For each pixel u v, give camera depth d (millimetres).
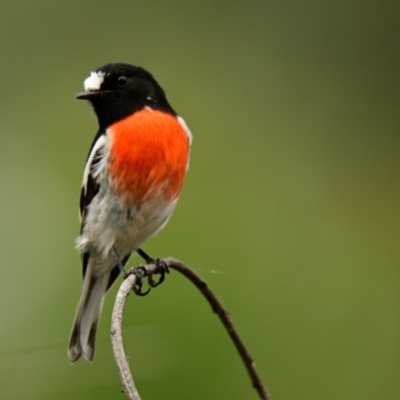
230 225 12188
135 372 8523
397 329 10578
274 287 10914
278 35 14477
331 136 13859
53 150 13547
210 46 14445
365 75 14203
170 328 9852
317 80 14180
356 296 10984
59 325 11023
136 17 14641
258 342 10156
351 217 12969
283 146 13688
